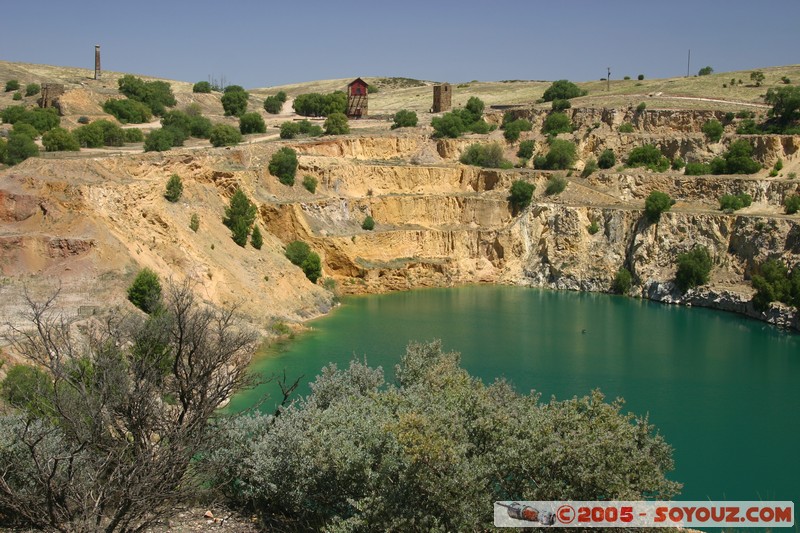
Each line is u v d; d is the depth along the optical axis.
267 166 88.25
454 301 81.31
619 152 104.81
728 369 55.94
